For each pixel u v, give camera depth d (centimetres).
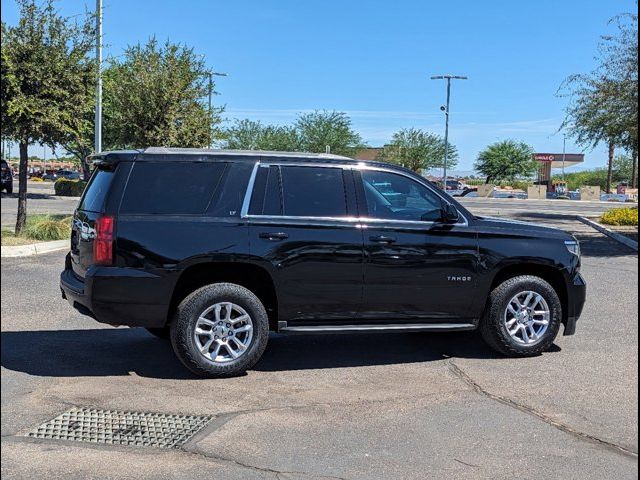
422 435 476
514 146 8088
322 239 625
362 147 6456
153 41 2048
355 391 573
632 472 421
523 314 684
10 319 802
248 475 411
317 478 408
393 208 661
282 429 484
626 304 980
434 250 656
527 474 417
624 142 2111
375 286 641
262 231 611
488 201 5094
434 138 7162
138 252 582
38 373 604
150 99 2006
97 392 557
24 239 1464
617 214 2588
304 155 651
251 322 605
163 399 543
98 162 628
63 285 640
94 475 407
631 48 2014
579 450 454
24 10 1359
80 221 627
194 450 446
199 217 600
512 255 678
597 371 639
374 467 425
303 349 713
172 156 611
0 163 3628
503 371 638
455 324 676
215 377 602
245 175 622
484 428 491
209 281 619
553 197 6119
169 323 606
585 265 1423
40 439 459
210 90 2384
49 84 1368
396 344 742
